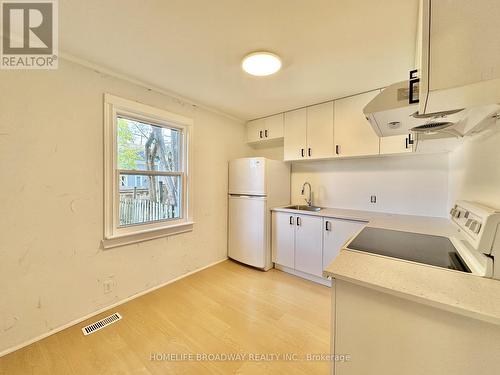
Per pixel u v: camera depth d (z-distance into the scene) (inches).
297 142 118.3
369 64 73.4
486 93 26.7
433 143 66.0
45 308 66.7
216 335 68.0
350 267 39.9
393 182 101.7
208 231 120.9
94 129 76.2
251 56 67.7
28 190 63.2
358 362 37.5
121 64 75.2
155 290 95.1
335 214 99.2
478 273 36.6
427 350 31.9
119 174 84.7
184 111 106.2
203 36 60.4
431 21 26.5
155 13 52.0
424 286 32.9
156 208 98.5
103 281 79.8
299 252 109.1
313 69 76.9
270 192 119.6
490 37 24.0
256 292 94.3
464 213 48.3
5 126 59.4
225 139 129.9
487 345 28.4
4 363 56.9
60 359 58.6
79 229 73.5
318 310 81.1
